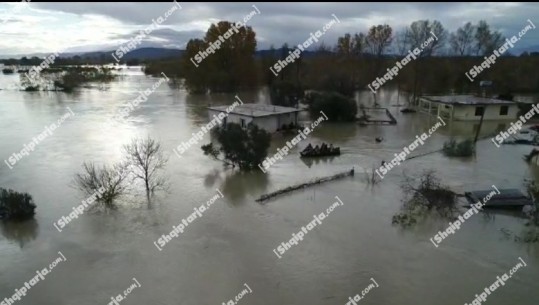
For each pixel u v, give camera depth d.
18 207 17.16
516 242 15.59
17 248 15.07
